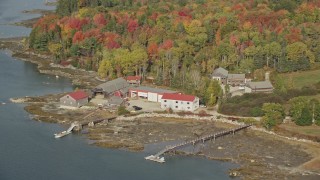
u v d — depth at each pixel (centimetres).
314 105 17025
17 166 13738
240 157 14538
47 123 16875
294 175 13475
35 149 14812
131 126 16750
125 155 14562
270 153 14850
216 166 13988
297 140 15750
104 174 13462
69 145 15150
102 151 14788
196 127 16738
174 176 13425
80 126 16350
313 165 14062
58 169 13638
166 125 16900
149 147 15112
